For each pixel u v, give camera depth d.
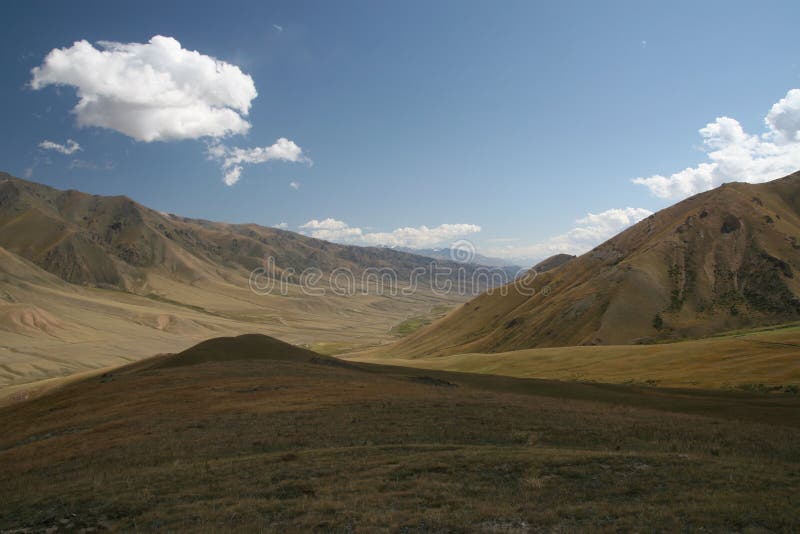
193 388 48.78
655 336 163.50
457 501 17.11
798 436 28.83
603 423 31.39
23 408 54.66
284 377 54.72
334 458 23.30
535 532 14.52
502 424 30.66
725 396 51.28
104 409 43.44
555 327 183.38
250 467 22.34
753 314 168.62
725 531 14.28
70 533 16.50
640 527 14.56
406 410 34.97
